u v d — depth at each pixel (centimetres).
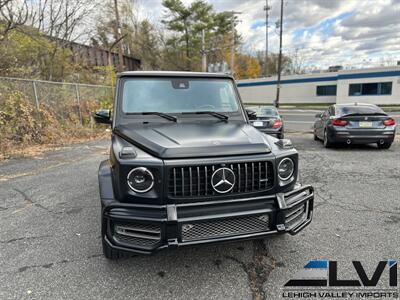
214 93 372
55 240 335
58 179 583
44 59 1462
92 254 305
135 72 365
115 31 2197
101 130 1275
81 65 1781
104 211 242
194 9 4088
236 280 263
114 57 2383
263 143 268
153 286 255
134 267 283
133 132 290
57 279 263
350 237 335
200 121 340
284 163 265
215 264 288
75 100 1248
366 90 3309
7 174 624
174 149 243
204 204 239
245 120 362
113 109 345
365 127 843
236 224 247
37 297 240
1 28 1153
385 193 484
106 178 271
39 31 1385
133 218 233
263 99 4444
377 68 3197
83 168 674
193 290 249
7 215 408
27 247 320
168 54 4228
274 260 294
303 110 2962
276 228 255
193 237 239
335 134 862
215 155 246
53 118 1087
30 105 986
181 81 368
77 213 412
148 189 236
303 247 316
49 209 428
